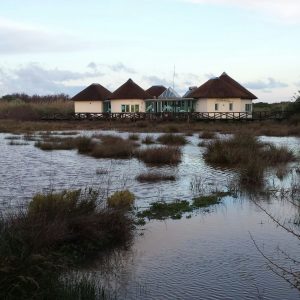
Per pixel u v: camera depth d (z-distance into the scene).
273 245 8.08
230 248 7.94
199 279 6.63
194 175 16.52
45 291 5.76
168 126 46.38
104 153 22.44
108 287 6.33
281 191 12.62
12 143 29.25
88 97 76.62
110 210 9.05
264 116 58.75
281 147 21.53
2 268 5.67
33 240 6.75
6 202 11.14
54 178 15.41
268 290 6.26
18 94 109.25
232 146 21.94
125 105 71.44
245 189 13.43
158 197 12.40
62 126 51.94
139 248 7.98
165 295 6.10
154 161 20.14
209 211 10.74
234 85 71.62
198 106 67.12
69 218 8.29
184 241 8.35
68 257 7.23
